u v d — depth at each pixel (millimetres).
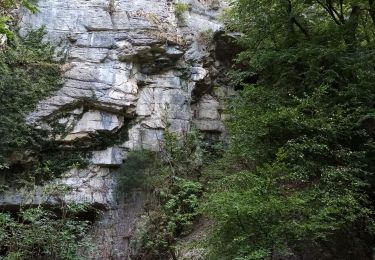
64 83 15086
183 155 15484
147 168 15078
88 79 15273
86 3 16312
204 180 14977
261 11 12516
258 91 11516
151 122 16094
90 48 15750
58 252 10625
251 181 8555
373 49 11492
